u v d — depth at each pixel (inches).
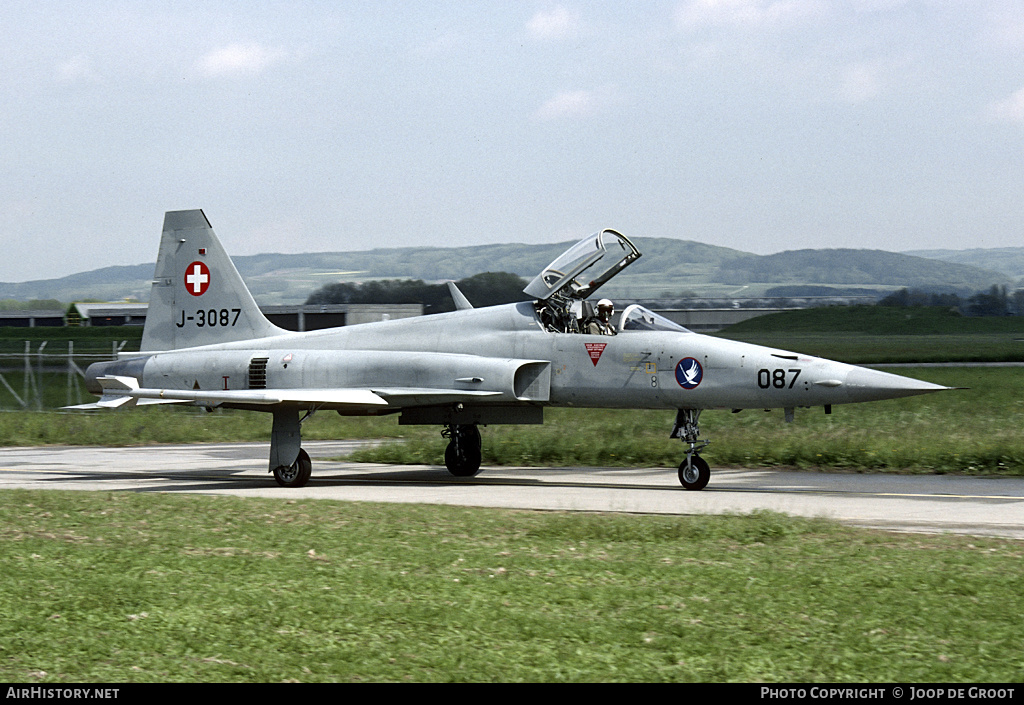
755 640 482.9
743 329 6067.9
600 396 1224.8
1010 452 1311.5
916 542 740.0
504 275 7239.2
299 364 1309.1
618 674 438.0
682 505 1005.2
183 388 1380.4
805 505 1003.3
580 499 1066.7
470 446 1352.1
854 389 1108.5
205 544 724.7
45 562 661.9
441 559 666.8
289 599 558.6
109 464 1561.3
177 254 1456.7
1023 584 586.6
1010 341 5108.3
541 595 567.2
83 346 4146.2
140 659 458.3
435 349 1289.4
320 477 1360.7
